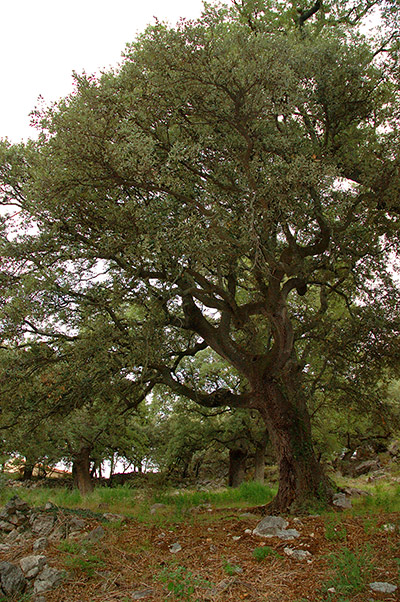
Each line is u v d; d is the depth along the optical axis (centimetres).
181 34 948
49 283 1037
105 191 1090
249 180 998
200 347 1365
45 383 1227
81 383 1188
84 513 971
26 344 1180
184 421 3033
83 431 2748
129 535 802
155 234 998
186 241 969
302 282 1235
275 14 1390
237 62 941
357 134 1195
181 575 575
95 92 984
